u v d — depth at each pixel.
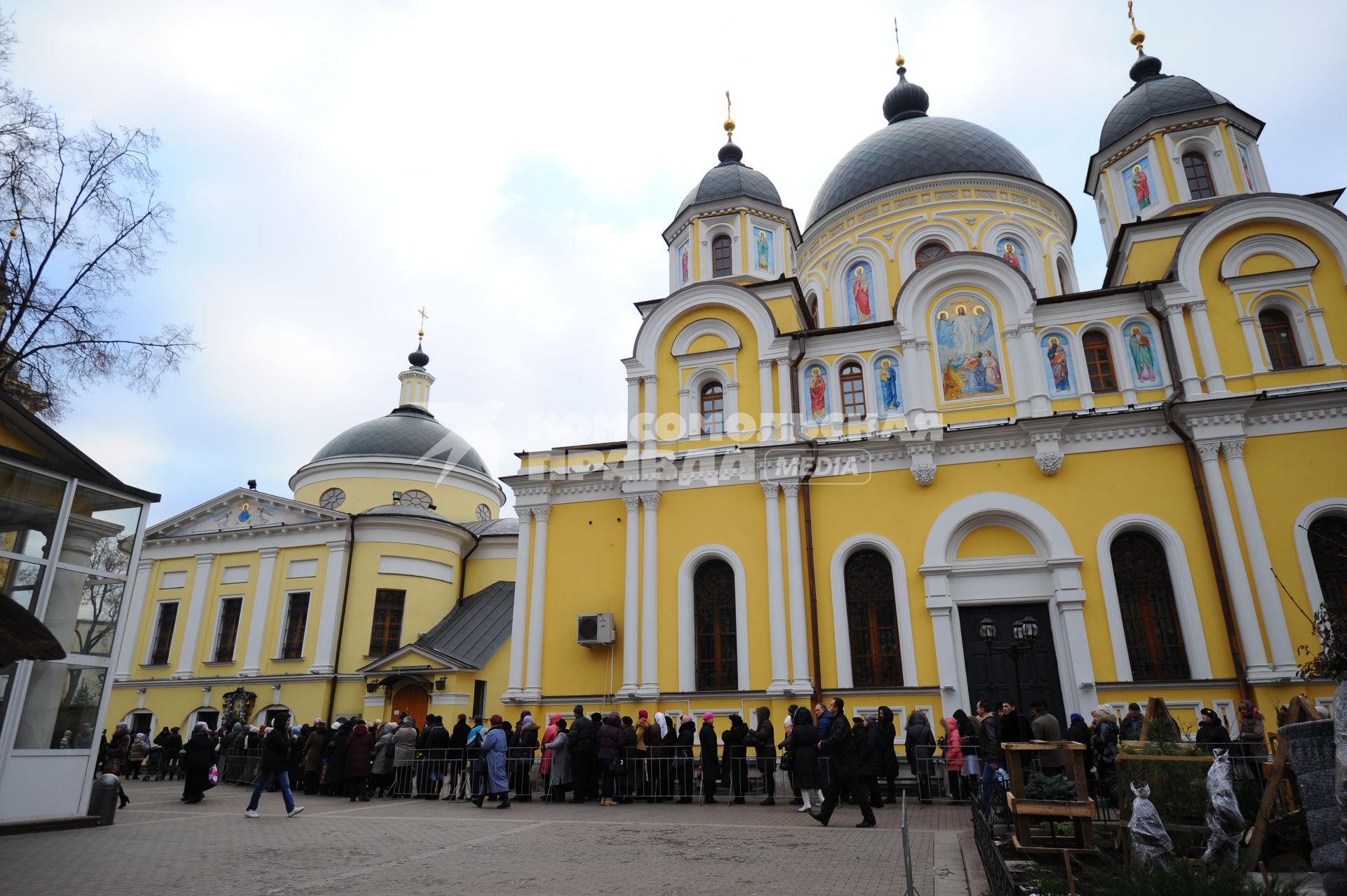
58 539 14.27
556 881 9.59
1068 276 29.64
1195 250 22.09
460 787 19.03
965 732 16.94
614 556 24.09
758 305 24.78
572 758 17.42
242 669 34.62
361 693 33.41
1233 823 9.31
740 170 30.64
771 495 22.70
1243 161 25.70
